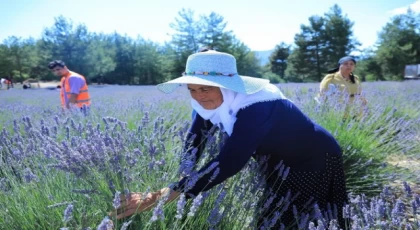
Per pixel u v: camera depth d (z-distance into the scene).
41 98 10.70
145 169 1.68
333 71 5.12
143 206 1.42
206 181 1.48
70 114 3.58
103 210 1.46
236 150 1.50
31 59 58.97
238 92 1.58
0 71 57.19
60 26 56.91
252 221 1.72
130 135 1.94
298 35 56.62
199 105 1.81
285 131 1.74
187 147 2.01
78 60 56.72
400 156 3.66
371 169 3.15
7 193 1.65
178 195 1.47
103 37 69.94
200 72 1.59
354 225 1.55
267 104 1.63
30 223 1.48
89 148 1.45
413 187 2.97
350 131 3.38
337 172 2.01
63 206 1.50
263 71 64.75
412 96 7.16
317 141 1.87
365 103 4.34
